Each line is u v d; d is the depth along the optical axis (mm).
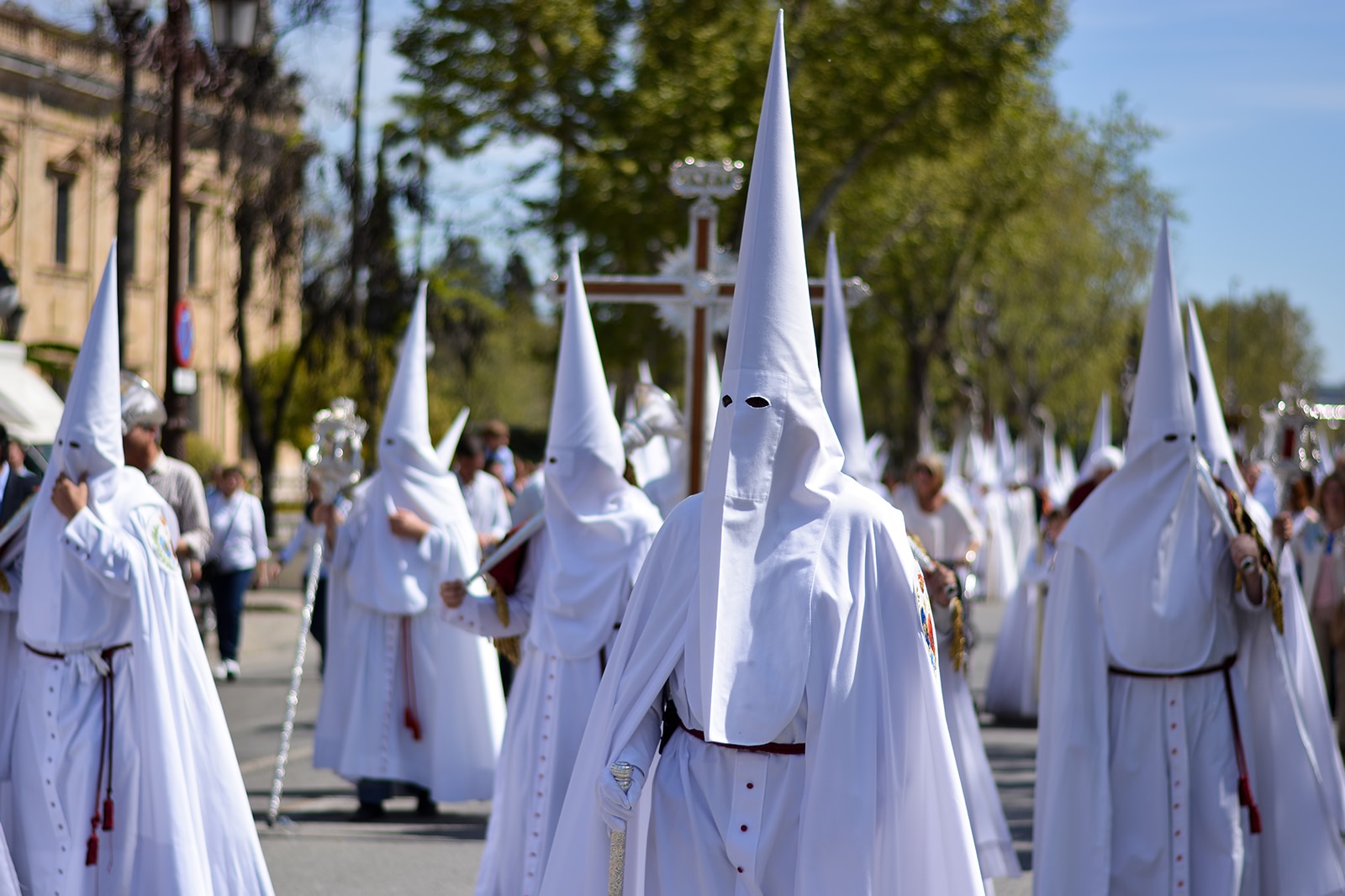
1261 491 24594
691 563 8555
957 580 13852
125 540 11906
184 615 12156
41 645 11977
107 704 11992
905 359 91688
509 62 53375
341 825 18641
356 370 47656
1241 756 12930
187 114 42094
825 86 55750
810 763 7973
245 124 41625
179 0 29031
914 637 8281
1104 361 98062
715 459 8148
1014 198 73688
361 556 19375
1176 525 12992
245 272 45125
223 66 38250
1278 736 13367
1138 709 12953
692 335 20328
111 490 12117
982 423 99438
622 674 8695
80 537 11766
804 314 8211
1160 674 12891
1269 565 12922
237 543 30984
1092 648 13070
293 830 18172
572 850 8992
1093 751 12930
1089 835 12875
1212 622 12961
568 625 13695
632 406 26734
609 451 14109
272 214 43500
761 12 54875
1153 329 13133
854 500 8289
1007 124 67250
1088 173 88812
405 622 19359
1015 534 53688
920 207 71000
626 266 56375
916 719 8320
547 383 67625
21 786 11977
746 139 52312
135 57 32500
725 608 8016
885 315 80188
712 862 8070
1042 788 13156
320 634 28172
